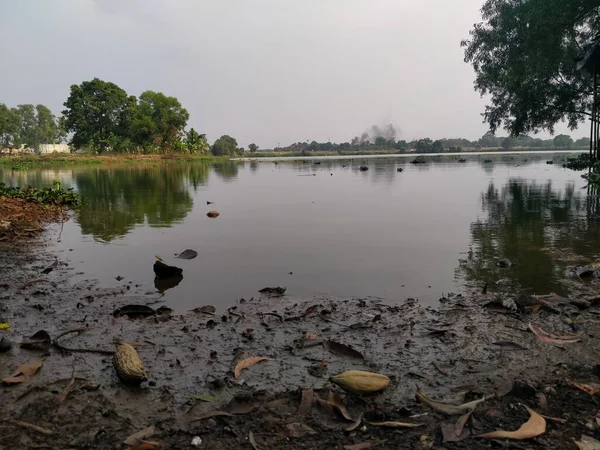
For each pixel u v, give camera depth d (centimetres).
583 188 1355
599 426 222
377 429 226
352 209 992
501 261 520
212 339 334
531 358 298
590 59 1373
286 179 2006
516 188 1416
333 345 314
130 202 1184
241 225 805
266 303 409
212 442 217
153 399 255
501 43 1870
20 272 511
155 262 523
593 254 552
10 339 337
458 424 226
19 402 252
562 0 1526
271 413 240
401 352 311
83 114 5831
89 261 561
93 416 238
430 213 920
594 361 291
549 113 2005
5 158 4734
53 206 1054
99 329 355
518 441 213
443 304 401
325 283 465
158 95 6306
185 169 3341
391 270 508
